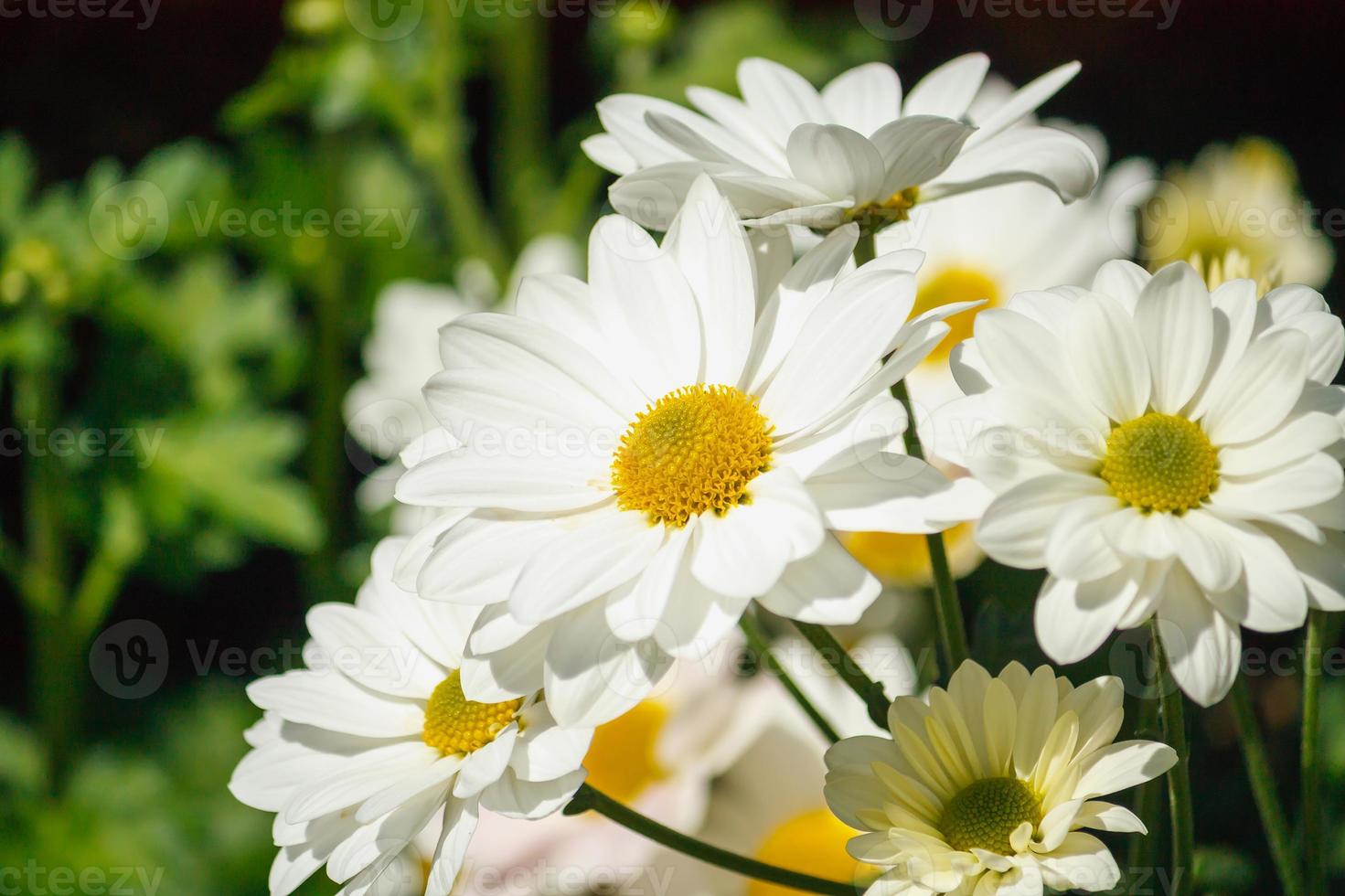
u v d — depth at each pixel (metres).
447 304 0.69
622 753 0.48
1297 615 0.37
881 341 0.39
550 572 0.39
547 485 0.40
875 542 0.51
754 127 0.43
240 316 0.69
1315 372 0.39
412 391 0.67
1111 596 0.38
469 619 0.42
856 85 0.45
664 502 0.40
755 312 0.41
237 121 0.70
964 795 0.38
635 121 0.43
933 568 0.41
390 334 0.69
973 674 0.39
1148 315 0.39
